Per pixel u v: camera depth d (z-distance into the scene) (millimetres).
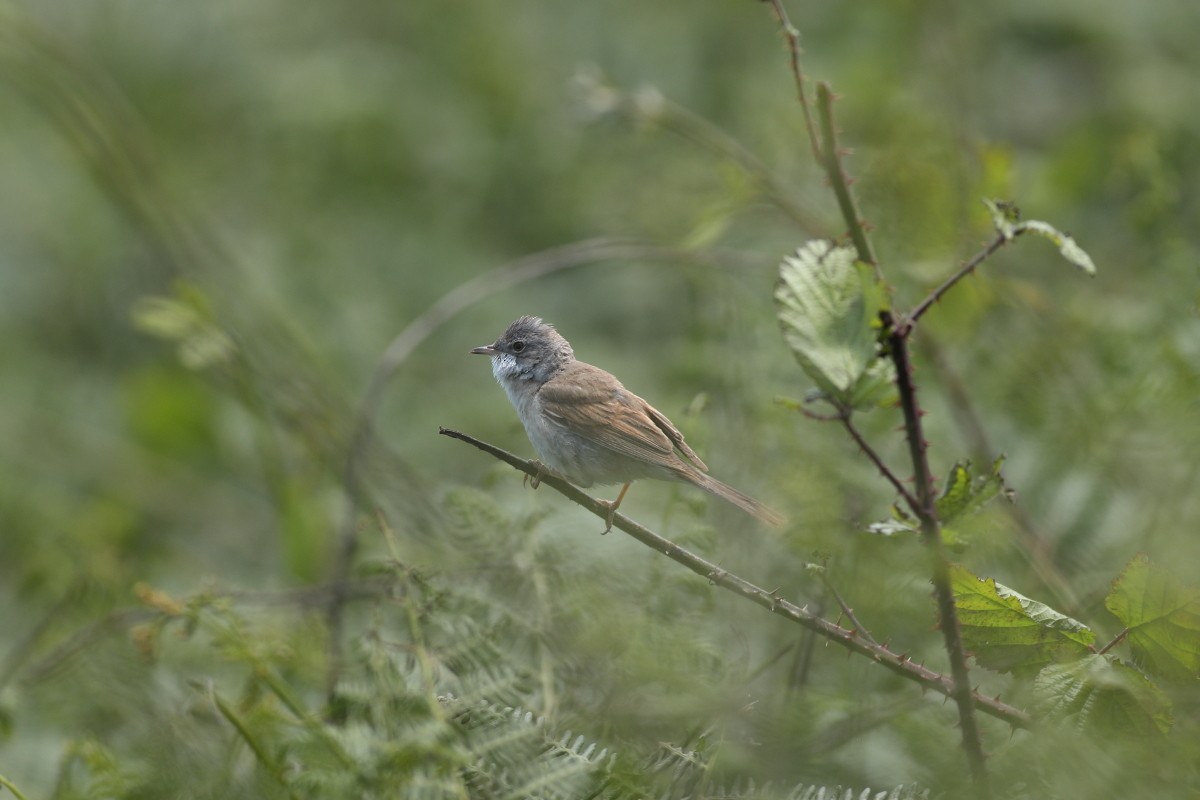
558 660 6520
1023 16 15906
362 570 8016
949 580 5691
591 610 6645
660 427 10422
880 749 6316
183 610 7258
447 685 6188
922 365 10164
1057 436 9203
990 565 7742
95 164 14586
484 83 18219
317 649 7918
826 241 5902
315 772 5656
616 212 14727
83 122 14539
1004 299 10680
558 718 6258
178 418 15602
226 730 7059
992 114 14930
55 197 18391
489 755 5793
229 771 6328
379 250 16797
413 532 9828
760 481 8781
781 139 13102
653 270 15062
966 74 14148
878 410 9156
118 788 6609
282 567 11852
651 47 17656
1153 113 13641
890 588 6828
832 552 6969
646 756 6020
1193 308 8648
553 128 17594
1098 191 12570
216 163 18266
